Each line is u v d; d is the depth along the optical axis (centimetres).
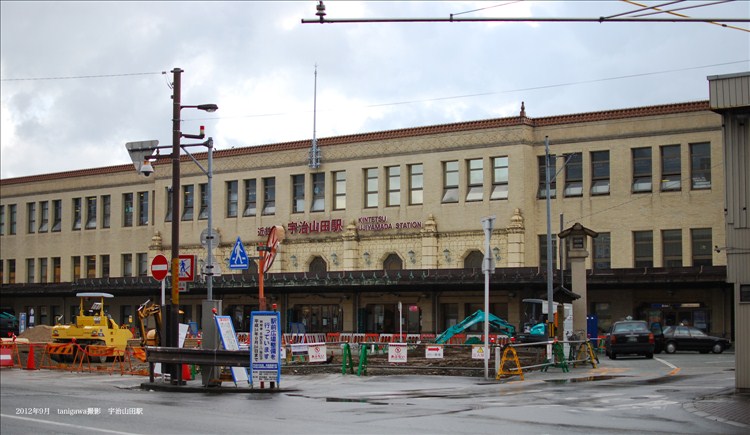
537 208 5734
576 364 3462
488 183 5816
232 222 6906
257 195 6794
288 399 2119
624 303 5394
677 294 5269
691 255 5262
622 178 5481
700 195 5244
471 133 5891
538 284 5222
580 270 3928
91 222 7912
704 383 2508
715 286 5088
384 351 4569
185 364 2464
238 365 2353
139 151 2769
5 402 2052
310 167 6519
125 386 2583
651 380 2653
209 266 3111
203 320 2492
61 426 1591
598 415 1733
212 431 1505
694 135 5278
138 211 7575
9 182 8519
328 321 6322
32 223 8375
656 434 1462
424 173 6056
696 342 4666
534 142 5784
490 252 2839
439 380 2748
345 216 6366
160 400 2102
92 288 7081
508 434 1458
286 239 6612
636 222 5416
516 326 5534
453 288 5647
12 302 8281
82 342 3981
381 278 5672
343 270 6300
